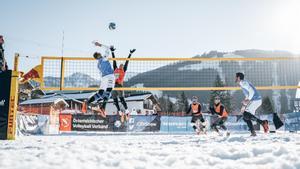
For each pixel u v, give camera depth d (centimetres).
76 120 1370
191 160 259
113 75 712
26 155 278
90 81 1102
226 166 236
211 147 371
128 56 919
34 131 1159
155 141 489
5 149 349
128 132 1395
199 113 1034
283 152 289
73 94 3472
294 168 223
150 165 242
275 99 11869
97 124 1382
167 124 1447
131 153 309
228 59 1116
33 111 1677
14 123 573
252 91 694
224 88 1146
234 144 419
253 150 313
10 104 571
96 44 701
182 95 5312
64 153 294
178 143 450
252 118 688
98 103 770
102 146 355
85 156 276
